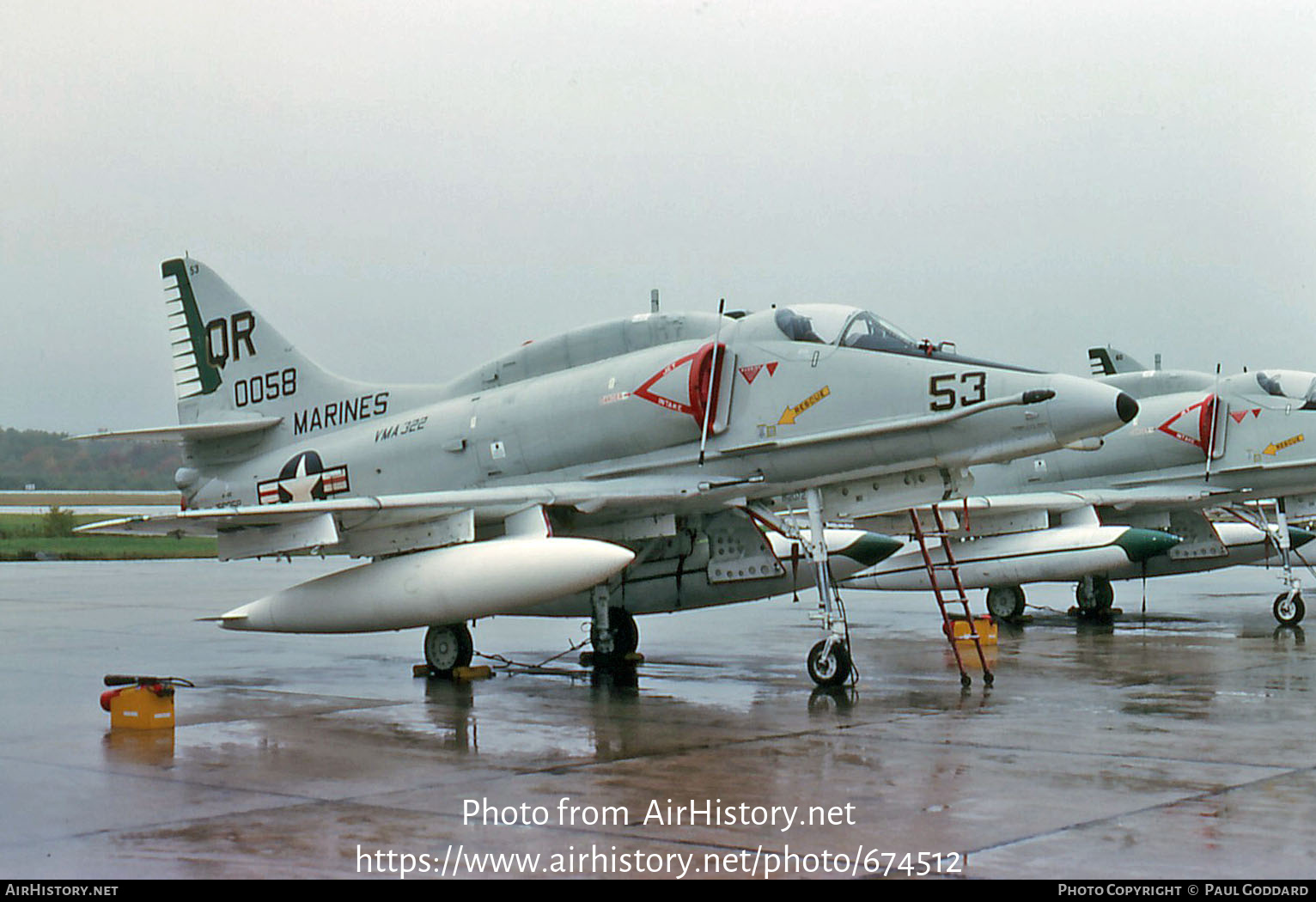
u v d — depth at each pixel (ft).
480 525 44.88
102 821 22.33
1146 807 23.02
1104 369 82.17
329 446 51.93
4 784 25.44
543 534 42.04
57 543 186.50
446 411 48.85
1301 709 34.83
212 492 55.77
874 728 31.81
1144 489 67.41
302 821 22.26
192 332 56.85
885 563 66.64
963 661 46.14
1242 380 67.21
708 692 38.81
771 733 31.14
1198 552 71.10
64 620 65.21
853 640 54.24
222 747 29.66
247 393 55.42
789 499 43.57
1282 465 64.23
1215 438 66.39
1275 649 50.85
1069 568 61.05
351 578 41.83
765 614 71.00
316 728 32.32
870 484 42.47
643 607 47.75
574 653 50.34
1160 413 67.97
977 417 38.68
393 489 49.37
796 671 44.09
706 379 42.09
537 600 39.47
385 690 39.68
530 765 27.27
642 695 38.14
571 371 46.39
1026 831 21.38
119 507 254.27
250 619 43.19
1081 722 32.50
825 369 40.91
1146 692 38.32
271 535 41.96
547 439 45.32
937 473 41.37
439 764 27.43
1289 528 72.38
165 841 20.99
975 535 64.59
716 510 45.44
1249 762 27.22
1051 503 63.16
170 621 64.64
